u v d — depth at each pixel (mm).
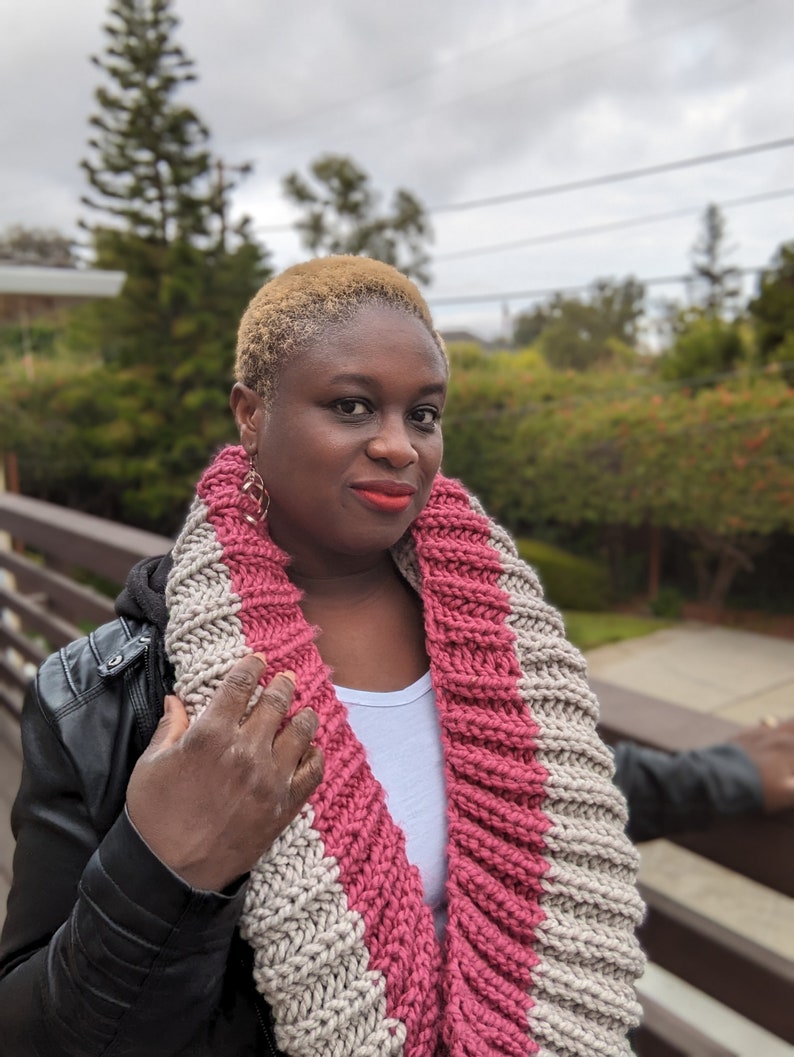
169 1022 621
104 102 16031
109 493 17531
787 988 1123
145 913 588
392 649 861
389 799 790
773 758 1054
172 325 15656
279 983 652
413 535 893
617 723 1233
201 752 599
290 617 778
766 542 14188
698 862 5320
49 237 26250
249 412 780
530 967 760
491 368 18219
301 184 19953
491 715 823
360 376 698
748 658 12070
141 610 782
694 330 16531
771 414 13195
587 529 16453
